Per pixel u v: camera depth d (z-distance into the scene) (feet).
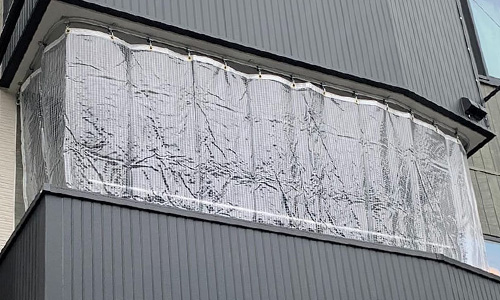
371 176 32.07
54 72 28.19
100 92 27.55
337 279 26.78
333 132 31.91
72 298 21.71
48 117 28.19
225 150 29.01
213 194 28.14
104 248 22.84
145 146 27.55
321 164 30.94
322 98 32.37
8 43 31.55
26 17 29.32
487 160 44.96
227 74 30.42
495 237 42.39
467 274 30.68
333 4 33.76
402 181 32.99
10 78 31.30
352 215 30.81
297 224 29.35
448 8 40.06
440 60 36.91
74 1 27.45
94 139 26.84
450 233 34.09
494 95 46.68
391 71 33.76
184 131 28.48
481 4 50.65
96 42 28.17
